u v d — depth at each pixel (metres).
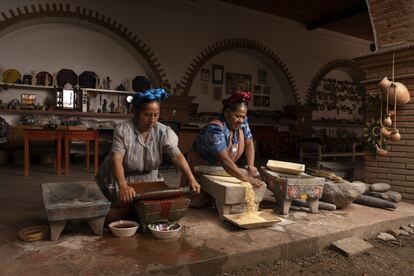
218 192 3.50
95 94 10.20
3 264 2.37
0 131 8.73
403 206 4.54
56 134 6.91
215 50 11.70
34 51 9.48
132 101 3.26
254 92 13.31
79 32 10.01
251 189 3.46
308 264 2.90
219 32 11.77
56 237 2.82
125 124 3.32
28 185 5.79
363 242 3.30
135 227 2.98
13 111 8.86
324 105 14.88
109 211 3.14
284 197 3.72
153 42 10.61
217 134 3.73
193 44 11.29
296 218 3.69
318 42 14.27
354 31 14.70
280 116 13.43
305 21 13.62
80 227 3.17
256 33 12.59
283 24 13.23
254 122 12.87
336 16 12.67
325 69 14.48
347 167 5.69
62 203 2.80
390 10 5.10
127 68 10.70
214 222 3.45
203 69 12.10
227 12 11.88
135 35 10.31
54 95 9.65
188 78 11.26
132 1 10.23
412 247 3.39
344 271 2.79
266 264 2.83
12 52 9.22
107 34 10.22
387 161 5.25
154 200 3.03
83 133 7.11
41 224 3.40
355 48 15.53
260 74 13.45
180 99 10.98
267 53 12.88
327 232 3.25
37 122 9.11
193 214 3.75
